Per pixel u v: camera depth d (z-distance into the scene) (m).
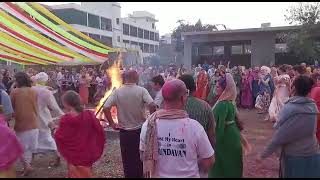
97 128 4.78
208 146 3.30
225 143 4.61
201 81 12.77
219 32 30.20
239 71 17.91
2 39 8.83
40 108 7.04
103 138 4.85
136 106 5.47
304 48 26.02
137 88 5.51
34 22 8.42
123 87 5.54
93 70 21.17
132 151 5.53
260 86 15.79
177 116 3.28
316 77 8.73
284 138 3.96
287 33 27.98
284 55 29.05
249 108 17.41
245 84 17.48
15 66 21.16
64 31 9.20
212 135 4.28
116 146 8.79
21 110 6.55
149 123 3.31
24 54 10.21
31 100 6.65
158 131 3.26
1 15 7.85
